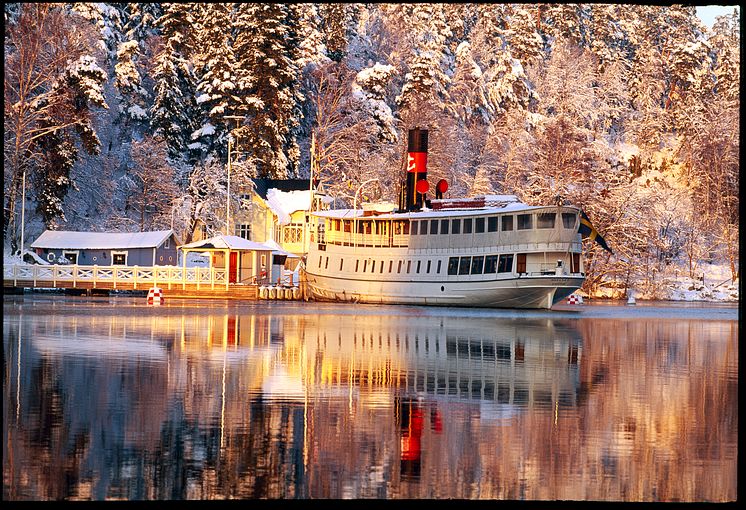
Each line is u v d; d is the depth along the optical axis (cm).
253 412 2255
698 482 1666
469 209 8681
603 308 9638
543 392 2692
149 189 12950
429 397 2556
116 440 1908
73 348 3722
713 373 3259
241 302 9231
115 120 13662
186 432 2002
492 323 6181
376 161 13725
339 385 2762
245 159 13375
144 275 10044
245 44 13388
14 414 2169
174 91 13362
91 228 12762
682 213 14400
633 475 1708
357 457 1809
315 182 13138
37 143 11262
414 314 7238
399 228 8975
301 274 10038
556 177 12962
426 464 1767
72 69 11144
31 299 8475
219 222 12606
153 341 4112
